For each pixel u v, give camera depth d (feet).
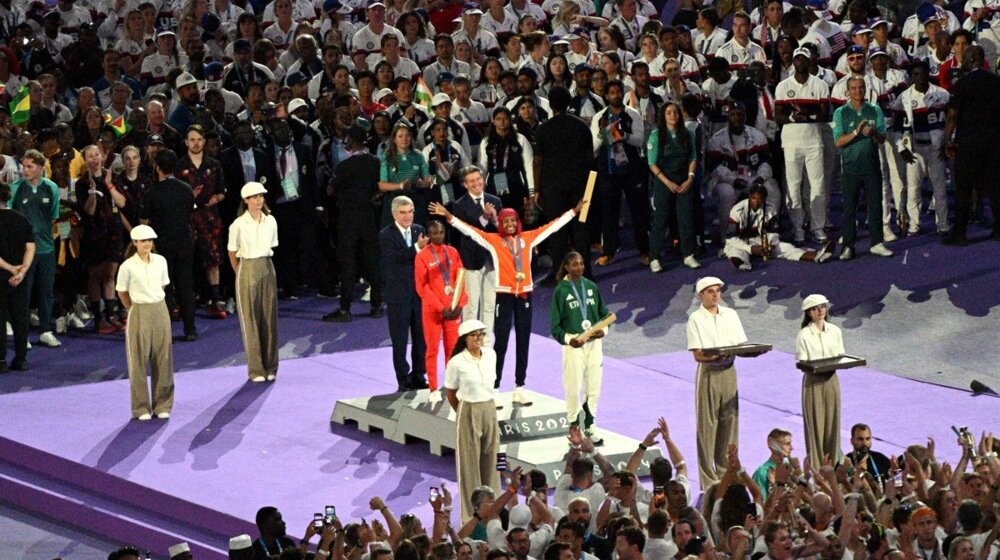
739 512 142.20
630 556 131.34
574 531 133.28
